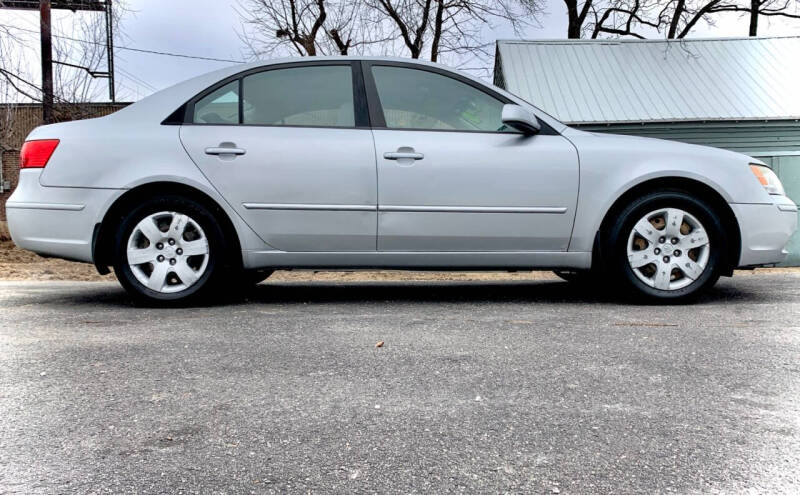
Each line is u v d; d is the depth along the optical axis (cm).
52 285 589
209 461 169
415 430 191
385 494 151
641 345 297
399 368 257
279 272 893
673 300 418
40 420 200
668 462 169
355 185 409
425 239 413
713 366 261
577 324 349
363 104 423
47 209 405
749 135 1451
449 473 162
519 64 1622
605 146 419
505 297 466
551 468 165
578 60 1636
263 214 409
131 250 406
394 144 411
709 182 412
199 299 414
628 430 191
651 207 413
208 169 405
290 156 408
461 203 411
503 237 415
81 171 403
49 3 1350
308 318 370
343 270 427
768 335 319
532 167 413
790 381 240
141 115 417
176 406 212
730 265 425
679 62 1617
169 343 304
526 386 233
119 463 168
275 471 163
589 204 414
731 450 176
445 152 411
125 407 212
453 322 355
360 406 212
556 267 424
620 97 1510
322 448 178
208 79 427
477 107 430
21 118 2080
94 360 272
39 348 294
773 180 431
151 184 406
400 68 436
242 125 416
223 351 287
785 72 1558
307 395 223
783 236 423
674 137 1459
